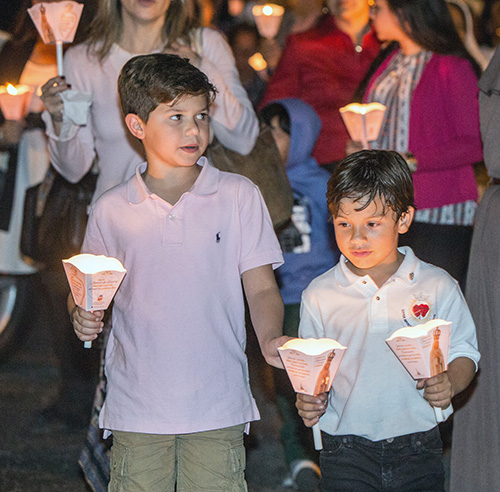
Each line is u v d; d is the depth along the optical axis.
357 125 9.68
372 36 12.20
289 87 12.39
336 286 6.93
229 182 7.11
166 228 6.93
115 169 8.76
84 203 10.71
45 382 14.22
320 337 7.00
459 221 10.23
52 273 11.77
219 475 6.93
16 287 13.78
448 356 6.57
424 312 6.79
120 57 8.78
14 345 13.99
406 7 10.12
